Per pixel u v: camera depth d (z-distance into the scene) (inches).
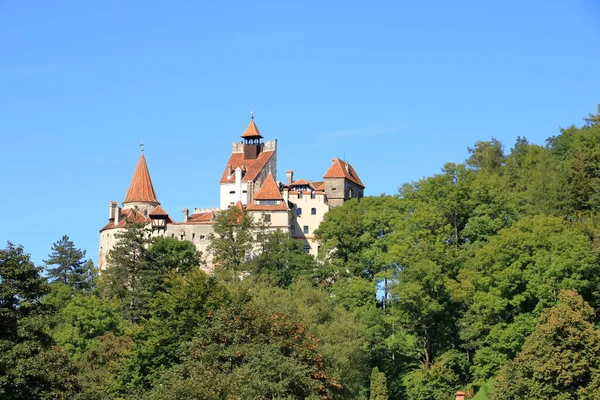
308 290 5477.4
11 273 3341.5
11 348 3216.0
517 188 7263.8
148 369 4298.7
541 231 5334.6
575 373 4045.3
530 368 4170.8
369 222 6953.7
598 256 5177.2
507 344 4987.7
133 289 6806.1
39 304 3415.4
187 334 4227.4
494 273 5280.5
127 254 7091.5
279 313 4018.2
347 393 4431.6
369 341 5462.6
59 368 3321.9
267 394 3415.4
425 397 5226.4
